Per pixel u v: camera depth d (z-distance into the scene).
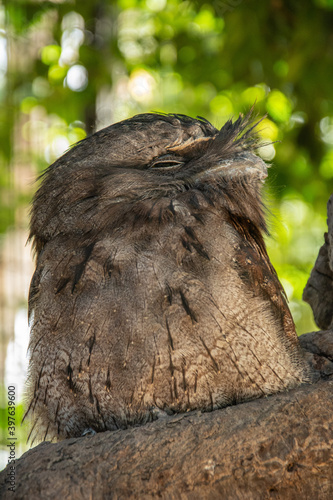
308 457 4.38
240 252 5.01
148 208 4.97
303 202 13.08
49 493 4.32
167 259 4.79
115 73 13.77
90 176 5.14
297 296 11.94
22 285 8.20
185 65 13.66
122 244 4.84
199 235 4.91
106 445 4.50
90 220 5.00
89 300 4.74
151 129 5.29
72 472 4.40
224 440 4.41
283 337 5.16
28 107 12.58
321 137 13.44
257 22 12.11
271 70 12.68
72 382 4.78
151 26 14.21
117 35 13.60
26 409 5.25
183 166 5.40
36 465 4.50
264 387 4.84
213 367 4.69
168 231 4.88
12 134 10.88
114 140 5.25
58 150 12.85
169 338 4.62
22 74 12.70
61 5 12.68
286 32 12.42
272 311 5.11
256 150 5.87
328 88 12.26
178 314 4.65
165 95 14.63
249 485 4.36
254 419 4.50
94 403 4.76
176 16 13.84
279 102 13.15
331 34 12.06
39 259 5.26
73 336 4.76
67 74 12.86
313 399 4.57
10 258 8.49
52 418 5.08
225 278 4.84
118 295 4.70
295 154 12.93
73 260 4.91
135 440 4.46
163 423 4.55
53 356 4.85
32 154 11.95
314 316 6.71
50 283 4.96
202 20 13.80
